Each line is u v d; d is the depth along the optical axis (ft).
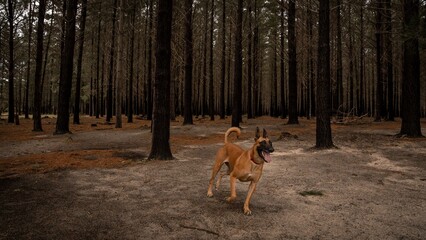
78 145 46.19
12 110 101.24
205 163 31.96
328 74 40.52
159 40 34.12
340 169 28.68
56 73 156.66
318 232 14.28
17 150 41.11
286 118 124.06
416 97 50.70
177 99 144.15
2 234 13.76
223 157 19.77
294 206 18.07
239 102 69.51
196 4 107.04
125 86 140.77
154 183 23.56
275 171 27.89
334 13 96.58
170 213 16.67
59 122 61.00
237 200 19.16
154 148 34.19
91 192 20.95
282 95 115.24
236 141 50.34
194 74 144.05
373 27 93.35
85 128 76.89
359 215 16.61
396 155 35.50
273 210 17.30
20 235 13.67
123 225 14.94
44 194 20.38
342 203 18.72
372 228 14.80
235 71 68.74
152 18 96.89
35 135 59.67
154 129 34.27
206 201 18.92
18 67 147.64
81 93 167.73
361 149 39.75
